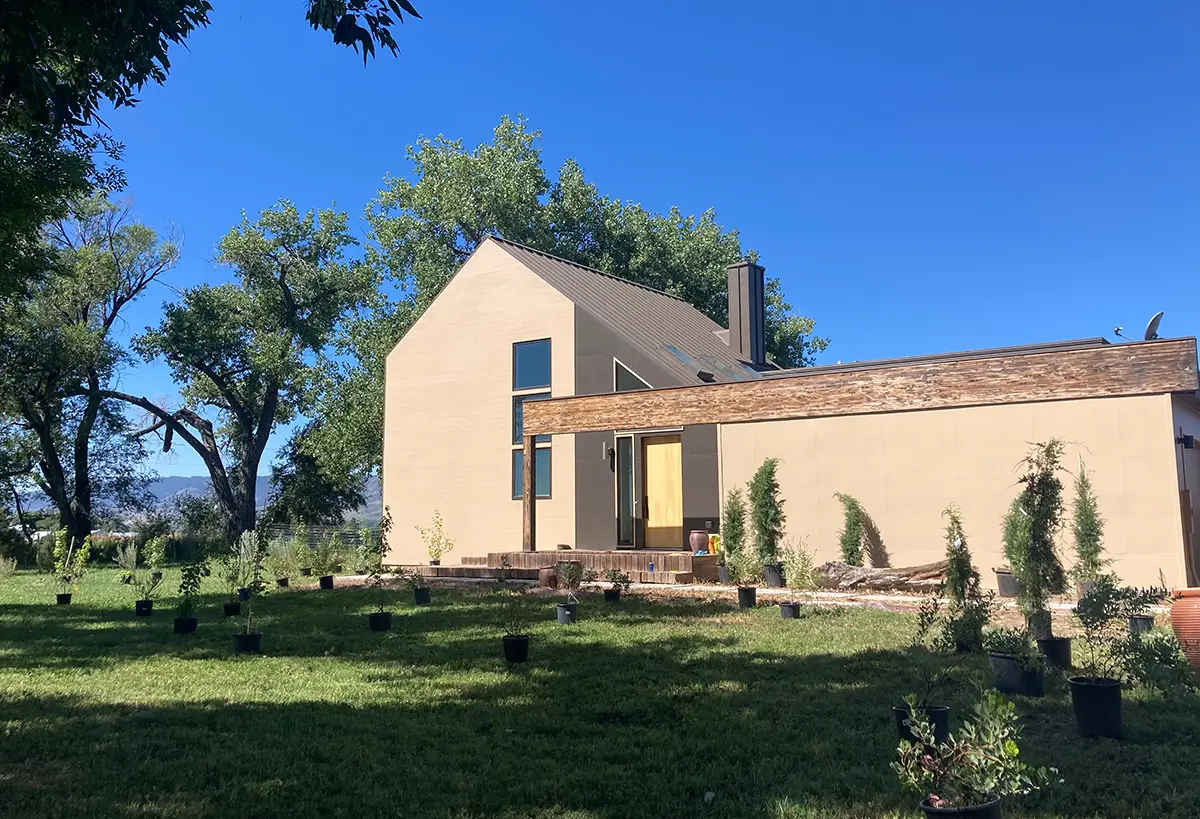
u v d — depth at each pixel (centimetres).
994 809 343
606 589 1327
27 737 543
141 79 575
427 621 1086
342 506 4269
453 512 2030
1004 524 1262
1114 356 1174
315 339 3828
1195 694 595
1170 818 389
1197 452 1448
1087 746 499
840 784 439
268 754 507
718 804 415
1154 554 1157
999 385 1248
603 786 446
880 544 1399
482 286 2058
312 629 1029
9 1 420
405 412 2136
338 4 456
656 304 2430
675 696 639
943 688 642
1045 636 730
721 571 1509
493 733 552
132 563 1867
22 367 3047
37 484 3491
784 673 714
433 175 3419
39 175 1312
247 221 3791
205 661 820
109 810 415
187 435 3784
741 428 1585
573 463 1861
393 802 425
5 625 1098
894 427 1409
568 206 3609
